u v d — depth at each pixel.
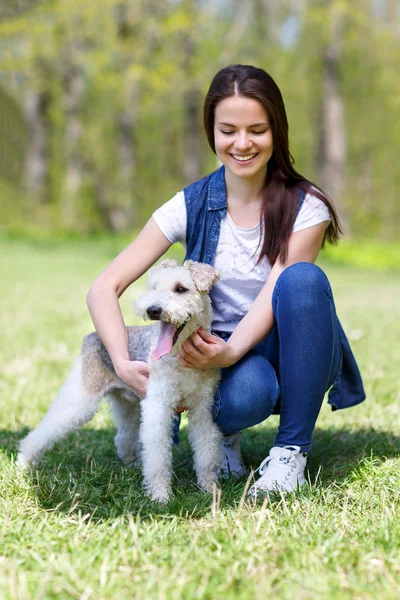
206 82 19.83
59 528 2.63
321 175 23.55
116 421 3.69
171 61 19.75
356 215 29.31
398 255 18.08
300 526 2.58
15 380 5.13
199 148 22.95
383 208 32.50
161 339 2.99
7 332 6.96
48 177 25.61
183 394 3.14
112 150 27.39
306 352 2.97
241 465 3.48
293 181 3.24
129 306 8.59
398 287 12.77
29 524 2.64
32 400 4.64
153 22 18.91
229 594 2.12
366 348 6.37
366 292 11.56
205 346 2.88
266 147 3.05
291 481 3.02
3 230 22.53
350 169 30.36
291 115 25.38
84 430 4.18
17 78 21.42
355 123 28.09
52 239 21.06
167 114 28.73
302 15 19.73
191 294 3.05
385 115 27.39
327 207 3.23
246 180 3.17
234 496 3.00
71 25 19.25
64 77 22.23
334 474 3.27
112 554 2.36
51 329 7.15
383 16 20.72
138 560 2.33
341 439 3.84
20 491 3.01
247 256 3.23
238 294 3.29
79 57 19.56
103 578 2.19
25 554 2.37
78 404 3.41
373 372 5.32
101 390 3.44
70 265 14.50
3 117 32.62
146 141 31.28
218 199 3.24
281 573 2.26
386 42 20.72
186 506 2.86
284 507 2.71
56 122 25.00
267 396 3.11
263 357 3.22
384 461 3.40
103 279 3.26
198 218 3.28
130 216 26.66
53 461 3.54
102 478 3.22
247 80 2.99
